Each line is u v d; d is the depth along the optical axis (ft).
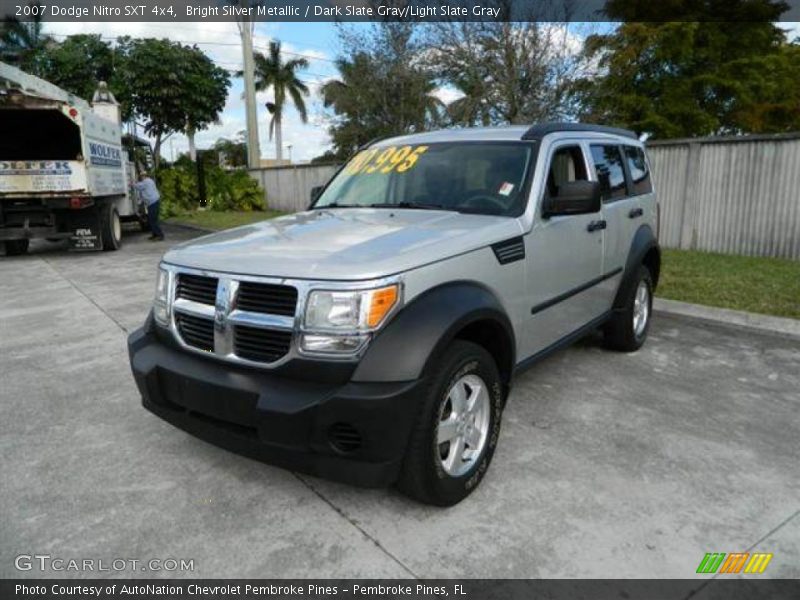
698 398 14.40
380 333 8.78
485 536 9.19
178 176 76.54
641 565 8.54
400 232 10.66
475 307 9.70
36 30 88.22
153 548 9.00
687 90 60.59
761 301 22.76
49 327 21.67
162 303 10.73
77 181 38.68
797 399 14.35
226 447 9.61
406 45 52.70
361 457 8.65
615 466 11.21
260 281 9.18
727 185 34.47
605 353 17.84
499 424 10.88
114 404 14.42
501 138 13.79
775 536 9.15
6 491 10.61
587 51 44.42
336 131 61.98
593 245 14.67
